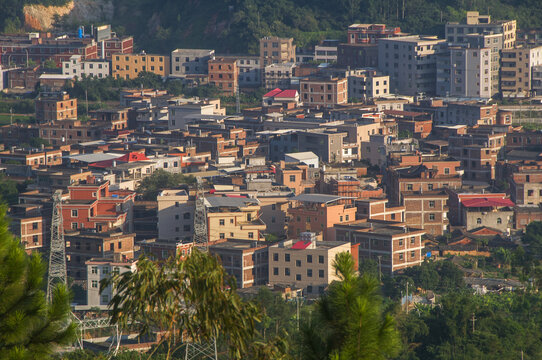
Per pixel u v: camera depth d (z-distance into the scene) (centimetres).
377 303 8238
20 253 8512
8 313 8419
